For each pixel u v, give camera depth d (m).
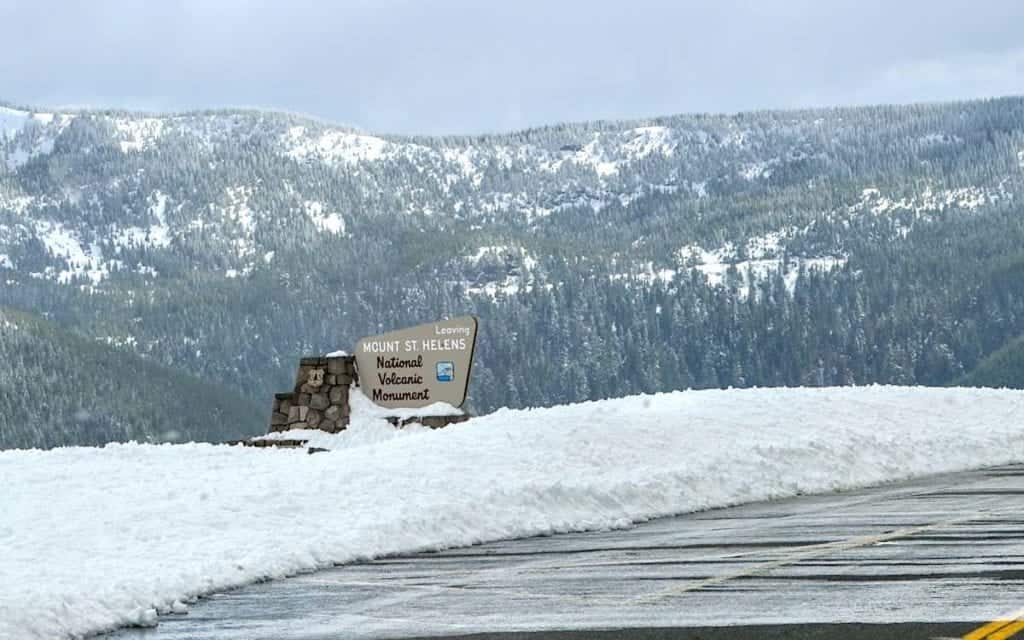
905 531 18.53
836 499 23.44
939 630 11.65
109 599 14.46
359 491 21.41
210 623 13.90
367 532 18.73
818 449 26.70
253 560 16.97
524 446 25.27
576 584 15.31
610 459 24.94
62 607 13.84
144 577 15.59
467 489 21.58
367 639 12.65
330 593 15.41
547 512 20.97
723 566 16.11
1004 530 18.20
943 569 15.02
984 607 12.60
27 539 18.11
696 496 23.09
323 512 20.19
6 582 15.12
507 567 16.91
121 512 20.11
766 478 24.75
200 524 19.23
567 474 23.41
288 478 23.11
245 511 20.06
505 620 13.26
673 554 17.38
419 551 18.72
